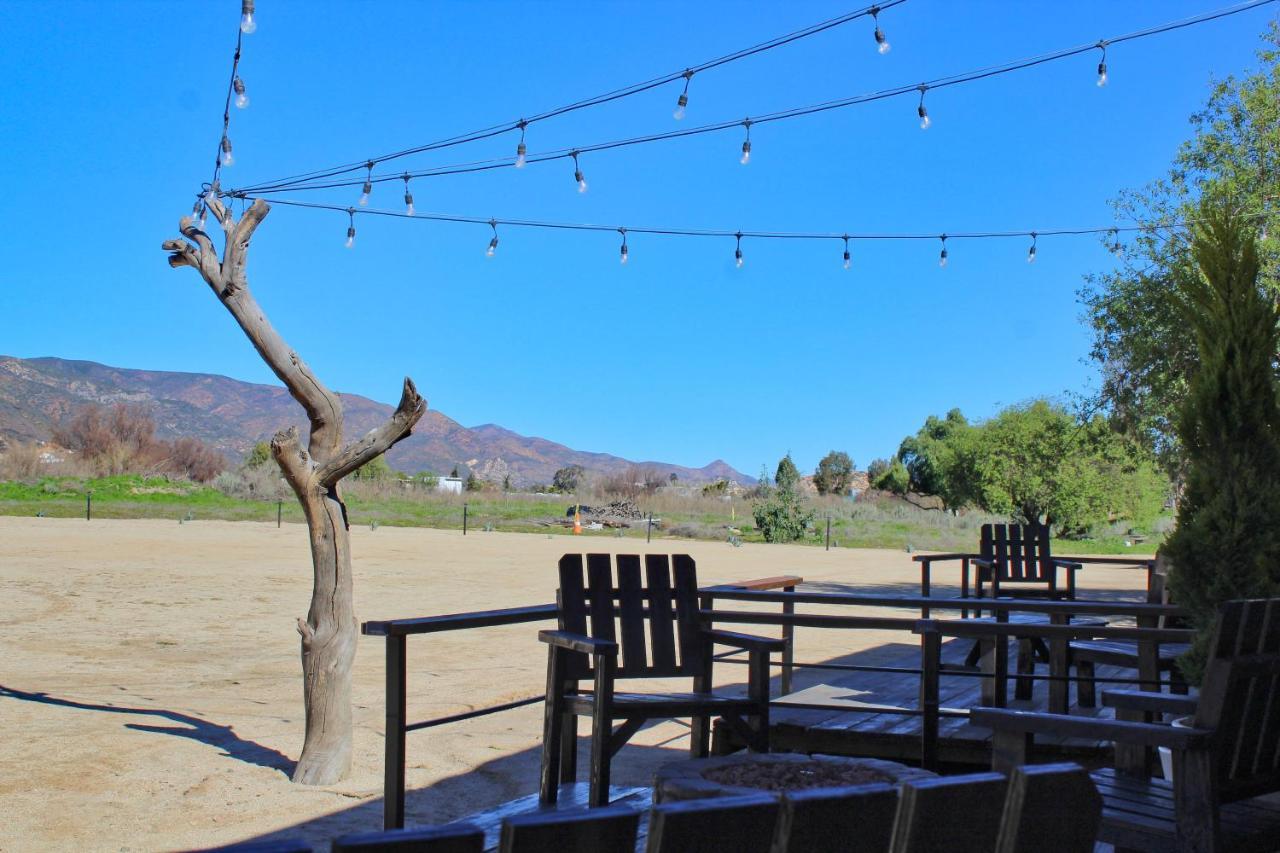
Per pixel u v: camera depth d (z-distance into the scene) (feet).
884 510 155.22
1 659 34.35
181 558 71.15
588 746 24.36
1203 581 15.02
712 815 5.62
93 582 56.39
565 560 16.11
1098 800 7.13
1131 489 120.98
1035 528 33.24
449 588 60.18
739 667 35.42
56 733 24.20
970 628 15.89
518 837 5.16
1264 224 49.80
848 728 19.44
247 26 22.90
